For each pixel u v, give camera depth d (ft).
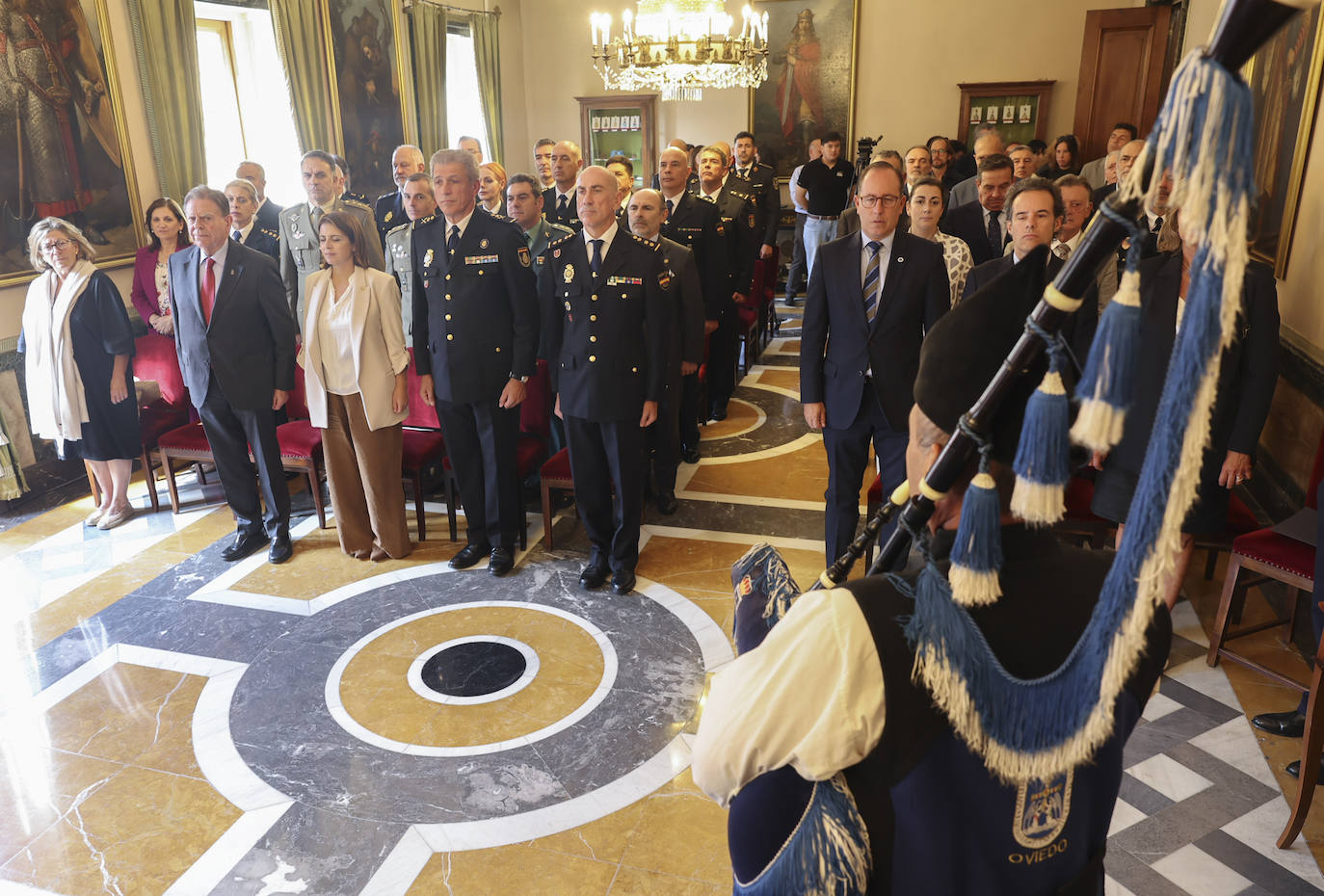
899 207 11.16
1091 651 2.48
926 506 2.90
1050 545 2.94
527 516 15.83
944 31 33.60
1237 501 11.34
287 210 17.39
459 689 10.84
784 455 18.60
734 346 20.76
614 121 36.94
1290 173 13.15
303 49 25.94
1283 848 8.04
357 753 9.74
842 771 2.83
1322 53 12.12
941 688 2.62
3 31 17.21
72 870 8.23
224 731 10.17
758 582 4.15
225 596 13.23
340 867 8.18
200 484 17.69
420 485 14.70
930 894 2.86
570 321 12.51
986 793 2.85
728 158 21.86
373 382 13.17
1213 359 2.05
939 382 2.91
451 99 35.04
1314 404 11.91
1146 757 9.25
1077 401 2.56
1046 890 3.10
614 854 8.26
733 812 3.13
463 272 12.73
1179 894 7.56
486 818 8.75
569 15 36.83
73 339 14.98
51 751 9.89
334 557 14.43
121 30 20.01
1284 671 10.64
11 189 17.53
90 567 14.24
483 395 12.94
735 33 34.96
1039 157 20.31
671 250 14.48
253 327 13.56
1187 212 1.99
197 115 21.99
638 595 12.98
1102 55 28.19
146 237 20.80
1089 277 2.31
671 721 10.16
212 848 8.45
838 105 35.01
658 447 15.51
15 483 16.69
